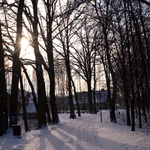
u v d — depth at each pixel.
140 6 15.98
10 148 10.02
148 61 20.17
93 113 49.41
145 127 23.33
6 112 13.73
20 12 14.78
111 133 14.93
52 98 23.34
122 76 19.45
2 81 13.82
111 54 24.30
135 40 19.19
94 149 9.52
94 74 50.25
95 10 21.98
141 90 27.05
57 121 22.89
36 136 13.32
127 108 23.00
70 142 11.27
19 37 14.66
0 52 13.97
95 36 33.03
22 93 25.55
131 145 10.42
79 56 45.84
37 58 18.83
